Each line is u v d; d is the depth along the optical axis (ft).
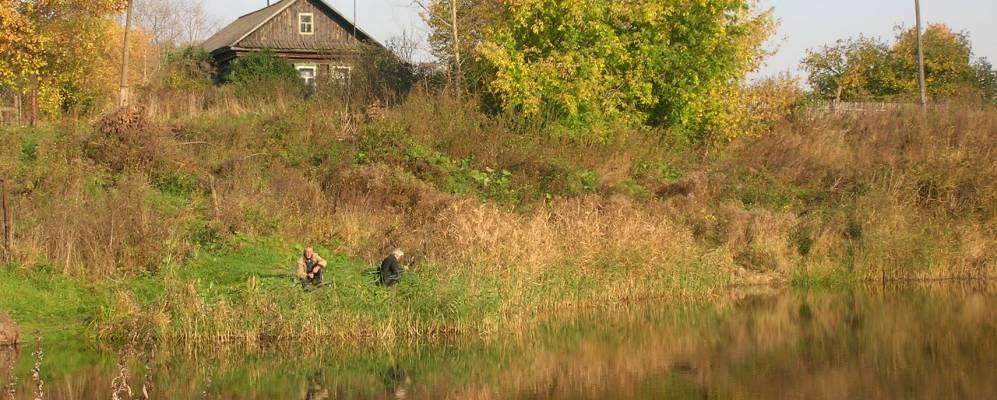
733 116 101.35
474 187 84.79
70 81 104.68
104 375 47.65
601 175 90.48
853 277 80.84
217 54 152.15
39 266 61.62
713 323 63.00
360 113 94.07
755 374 49.08
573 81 96.63
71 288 60.34
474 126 92.53
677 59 99.30
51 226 64.03
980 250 83.20
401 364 51.52
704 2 97.40
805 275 80.23
